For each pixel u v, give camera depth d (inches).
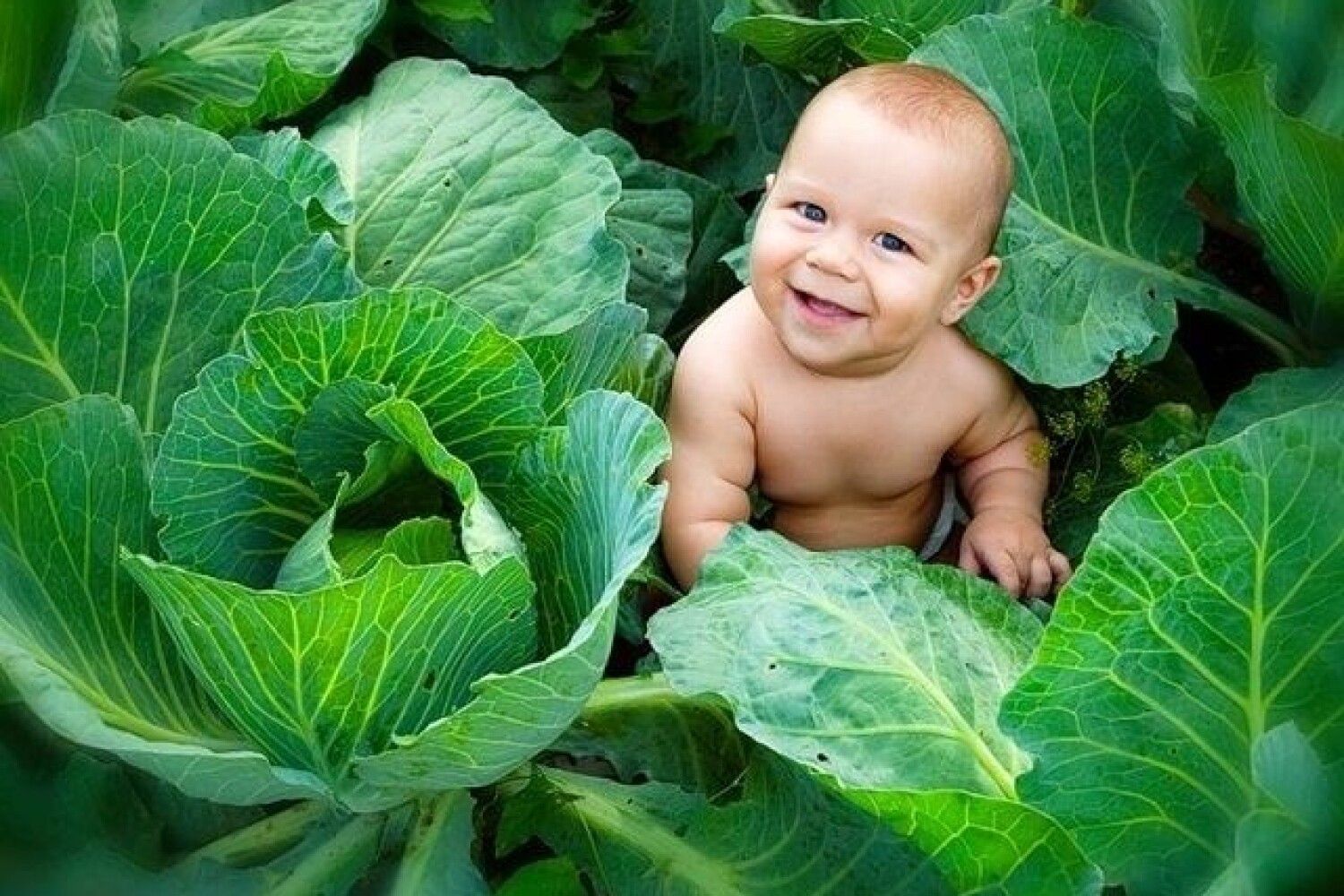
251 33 118.6
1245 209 111.9
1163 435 112.5
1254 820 77.2
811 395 105.0
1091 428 113.0
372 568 80.0
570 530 90.6
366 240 105.7
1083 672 78.2
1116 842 82.4
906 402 106.0
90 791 87.6
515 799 92.2
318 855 88.0
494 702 75.8
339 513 89.0
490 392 87.3
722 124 137.9
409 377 85.9
